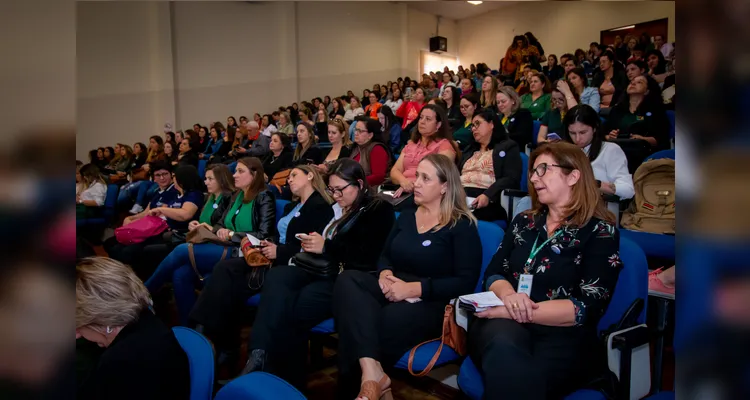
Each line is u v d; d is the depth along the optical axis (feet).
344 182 6.27
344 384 5.07
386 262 5.84
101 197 15.76
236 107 29.71
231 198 9.10
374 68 36.27
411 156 9.82
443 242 5.45
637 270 4.39
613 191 6.94
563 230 4.54
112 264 3.14
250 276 6.83
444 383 6.26
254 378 2.65
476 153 9.12
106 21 25.21
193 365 3.18
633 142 9.16
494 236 5.56
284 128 23.61
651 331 4.19
